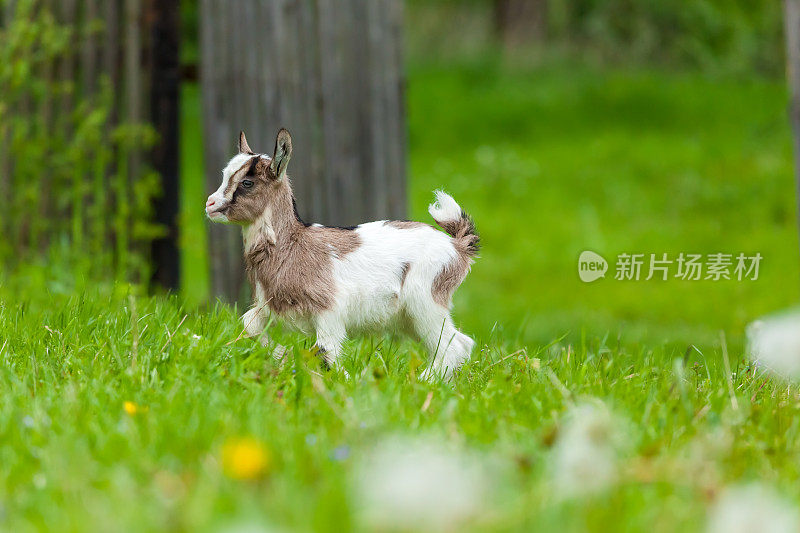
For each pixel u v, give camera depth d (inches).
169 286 481.4
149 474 188.9
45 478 192.2
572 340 511.8
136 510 168.9
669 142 1047.0
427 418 230.8
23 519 173.8
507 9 1333.7
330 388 260.7
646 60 1261.1
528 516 163.2
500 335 376.5
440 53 1338.6
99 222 474.6
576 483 167.9
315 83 460.1
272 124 460.4
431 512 144.7
